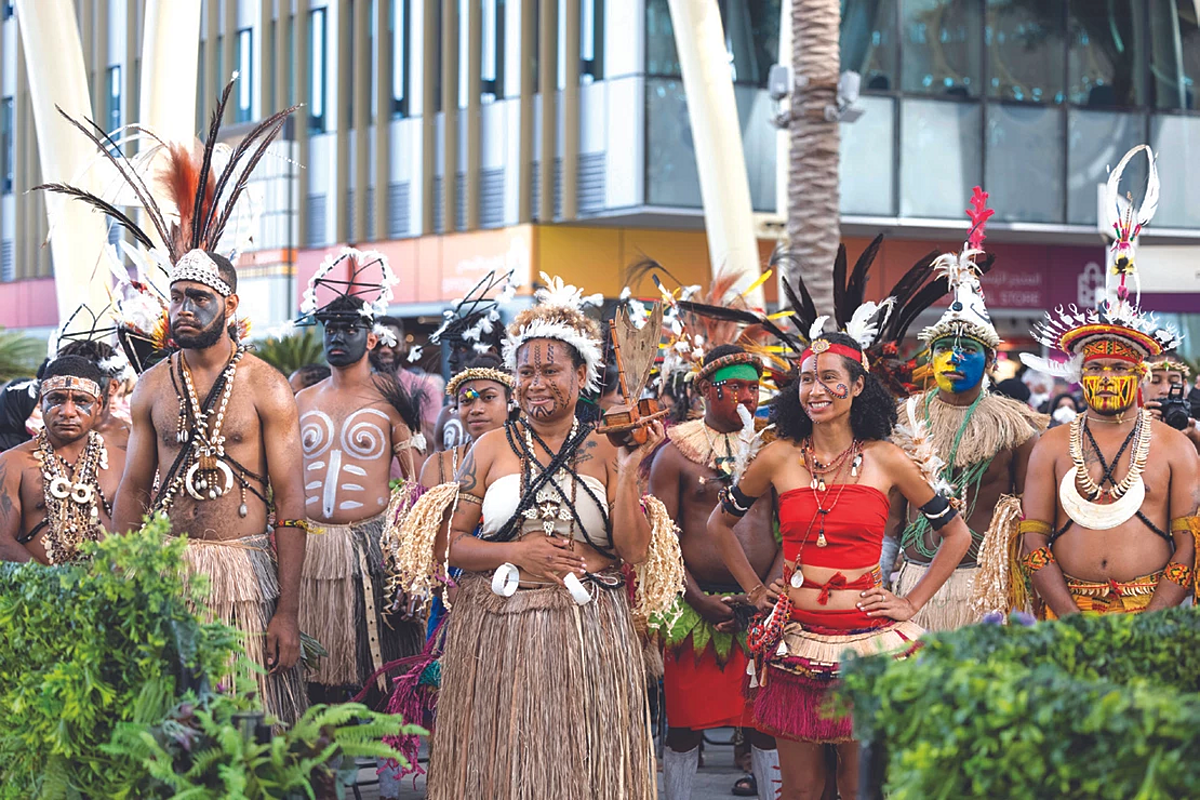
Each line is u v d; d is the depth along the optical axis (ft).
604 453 24.21
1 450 33.94
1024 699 14.21
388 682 34.01
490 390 32.65
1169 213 113.80
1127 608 26.58
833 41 57.93
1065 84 111.75
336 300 35.81
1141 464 26.76
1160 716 13.39
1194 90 114.52
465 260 115.44
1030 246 119.34
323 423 35.53
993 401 31.01
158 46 54.19
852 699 16.05
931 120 108.58
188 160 27.55
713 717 29.58
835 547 24.14
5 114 161.99
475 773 23.29
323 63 127.85
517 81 110.83
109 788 19.92
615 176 103.40
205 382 25.84
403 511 31.68
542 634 23.31
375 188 123.03
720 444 30.50
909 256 116.57
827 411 24.03
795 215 58.08
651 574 24.30
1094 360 26.91
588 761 23.02
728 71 64.95
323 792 18.48
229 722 18.38
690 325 38.45
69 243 59.72
